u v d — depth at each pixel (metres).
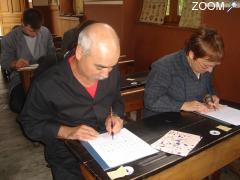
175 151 1.17
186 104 1.61
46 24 6.71
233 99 2.65
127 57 4.00
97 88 1.38
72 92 1.34
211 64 1.45
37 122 1.38
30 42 3.26
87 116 1.41
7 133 3.18
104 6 4.18
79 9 5.56
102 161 1.09
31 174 2.43
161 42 3.55
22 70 2.63
